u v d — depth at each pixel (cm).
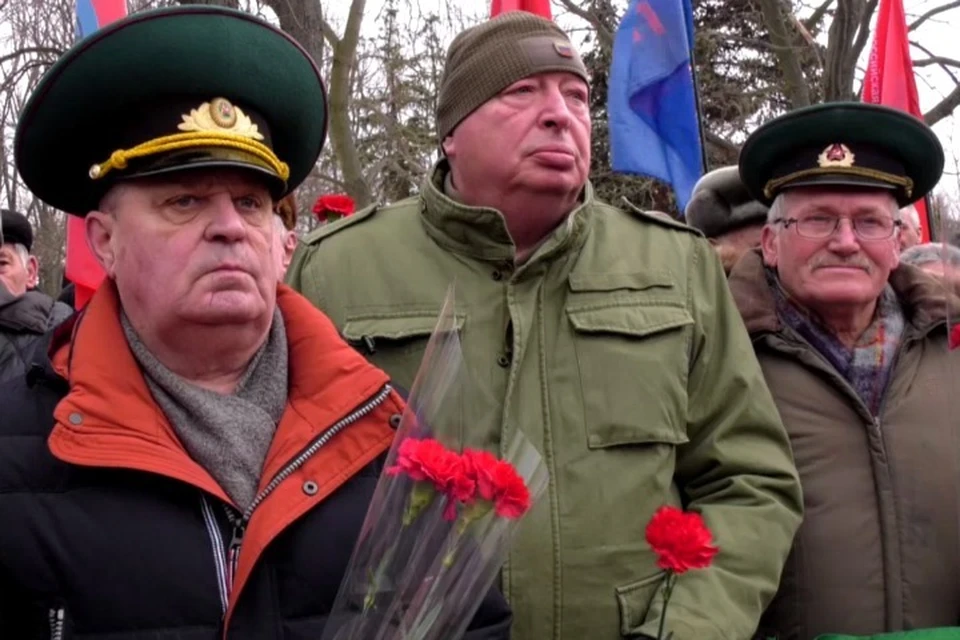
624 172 445
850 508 245
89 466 160
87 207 189
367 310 234
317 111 196
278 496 168
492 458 149
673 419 227
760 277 269
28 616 158
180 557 161
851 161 254
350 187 612
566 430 221
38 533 158
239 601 162
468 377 163
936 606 243
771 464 231
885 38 542
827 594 241
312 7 570
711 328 238
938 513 244
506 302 230
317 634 165
